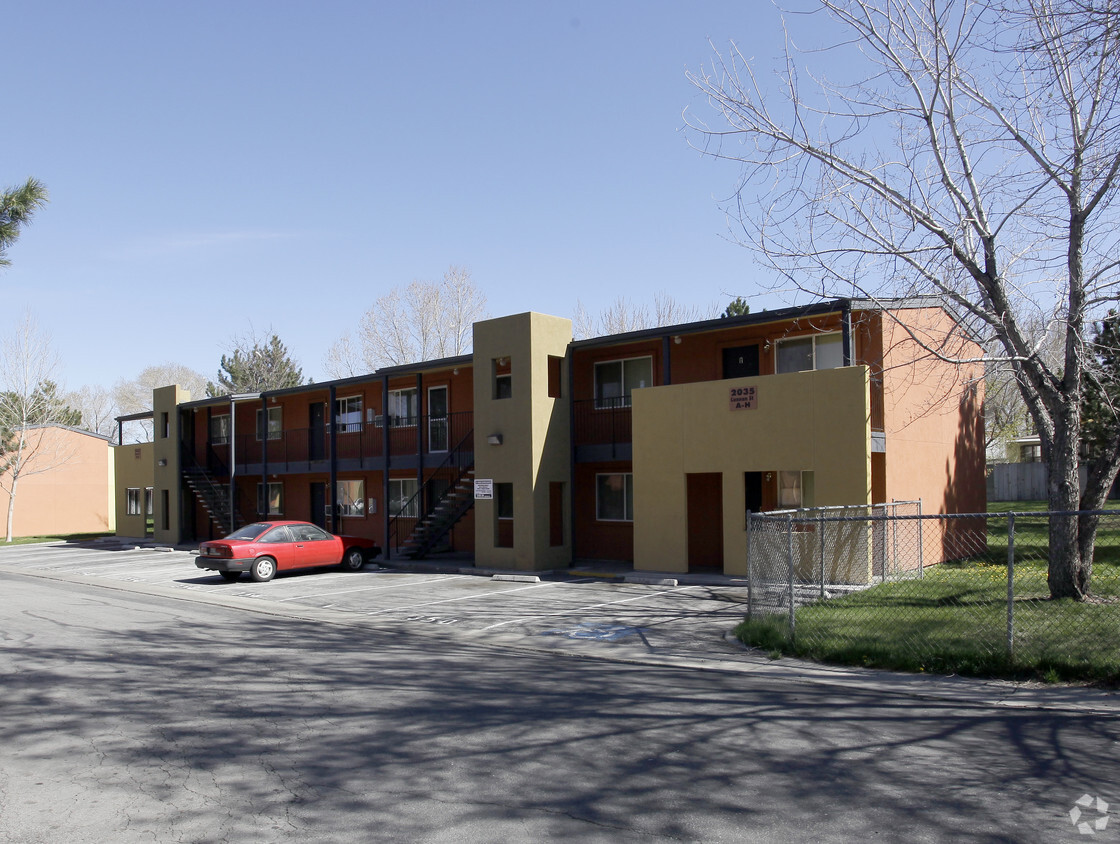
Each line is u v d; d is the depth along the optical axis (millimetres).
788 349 19078
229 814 5168
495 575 19375
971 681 8383
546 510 20219
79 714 7570
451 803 5289
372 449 28547
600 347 21438
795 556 15938
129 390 91438
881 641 9617
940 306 16172
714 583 16641
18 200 13055
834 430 15867
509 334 20641
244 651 10727
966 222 11812
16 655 10461
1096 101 11164
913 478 17891
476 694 8203
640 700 7895
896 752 6203
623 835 4762
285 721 7254
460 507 23188
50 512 44656
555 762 6062
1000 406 33219
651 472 18484
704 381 18828
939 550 18703
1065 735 6574
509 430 20500
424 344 53250
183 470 33438
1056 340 14406
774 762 6008
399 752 6336
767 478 18328
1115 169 10625
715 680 8828
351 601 16047
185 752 6410
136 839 4816
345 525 29672
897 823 4891
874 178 12266
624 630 12008
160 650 10805
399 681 8844
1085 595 11383
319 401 30938
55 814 5207
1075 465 11445
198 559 20172
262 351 62688
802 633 10320
